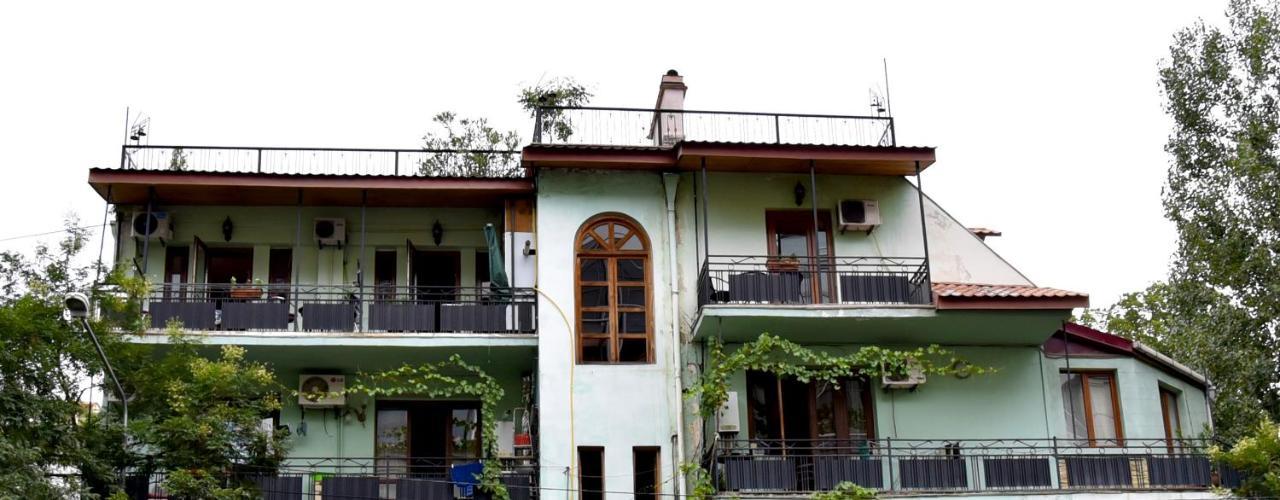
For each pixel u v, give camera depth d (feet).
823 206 75.46
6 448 56.03
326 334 69.36
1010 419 72.95
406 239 75.92
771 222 75.00
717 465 66.44
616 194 73.31
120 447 61.98
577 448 68.08
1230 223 83.51
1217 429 82.53
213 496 61.16
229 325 69.46
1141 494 68.23
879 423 71.92
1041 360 74.38
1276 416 81.66
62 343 63.05
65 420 61.46
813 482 67.82
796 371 68.03
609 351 70.54
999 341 73.87
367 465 69.51
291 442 71.31
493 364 73.00
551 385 68.95
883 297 70.38
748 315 68.23
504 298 71.72
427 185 72.90
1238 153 83.10
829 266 73.77
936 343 73.61
